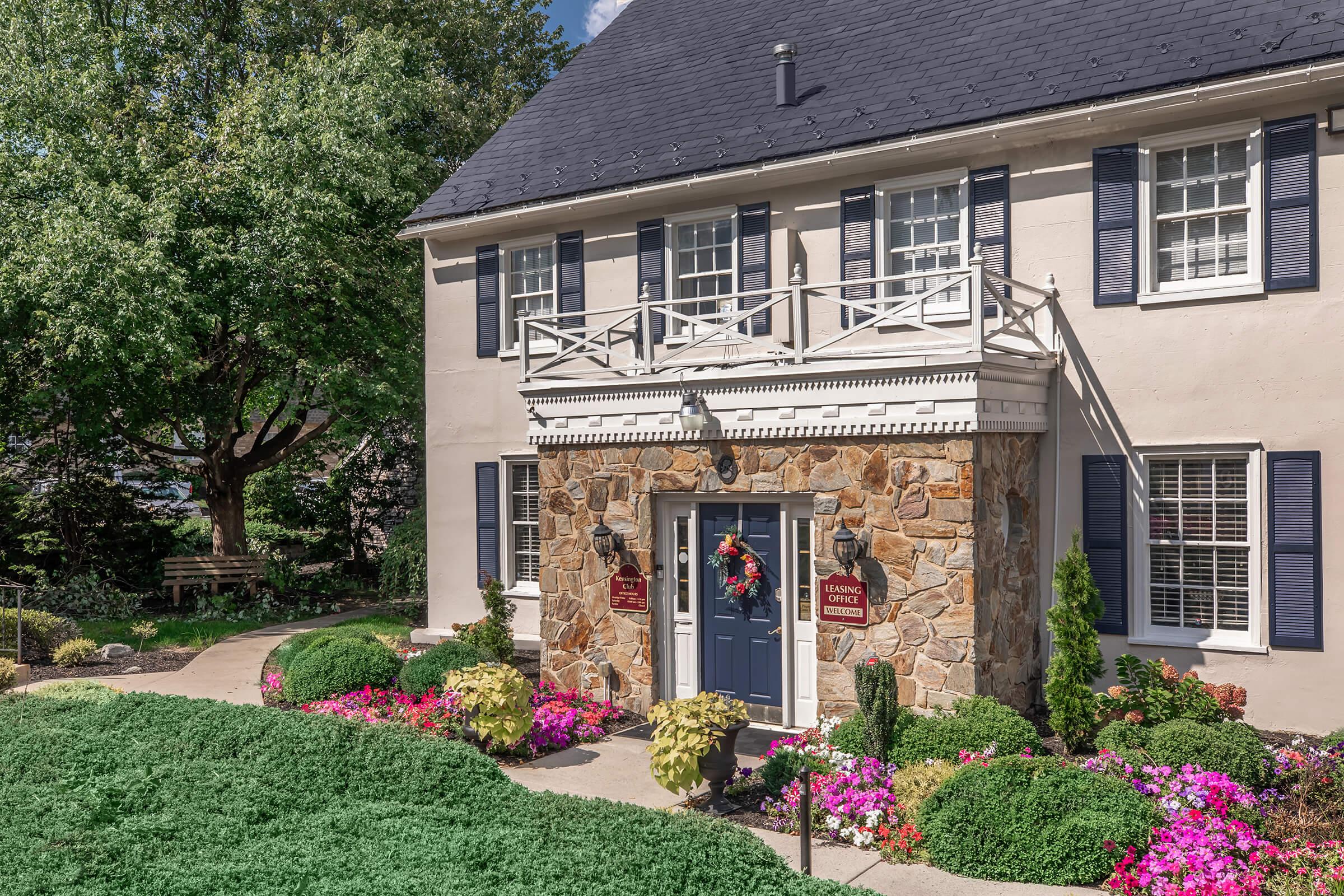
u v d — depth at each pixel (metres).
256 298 17.39
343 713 10.91
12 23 17.67
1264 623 10.28
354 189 18.27
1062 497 11.23
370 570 24.02
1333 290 9.87
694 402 10.88
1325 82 9.67
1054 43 11.91
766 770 8.80
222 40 21.50
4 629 14.29
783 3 16.31
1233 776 7.95
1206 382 10.50
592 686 11.83
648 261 14.15
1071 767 7.70
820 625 10.35
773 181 12.88
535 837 6.77
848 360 10.87
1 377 17.62
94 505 20.44
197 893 5.97
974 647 9.52
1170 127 10.63
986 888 6.80
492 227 15.43
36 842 6.62
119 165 17.53
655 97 15.48
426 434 16.55
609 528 11.71
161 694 10.13
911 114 11.99
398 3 23.22
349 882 6.04
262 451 21.86
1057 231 11.31
